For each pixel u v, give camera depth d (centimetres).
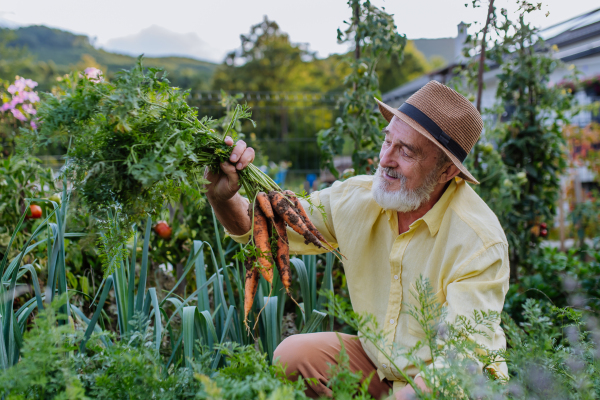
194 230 288
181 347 190
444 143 168
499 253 160
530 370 122
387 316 177
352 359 185
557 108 410
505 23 346
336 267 299
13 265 171
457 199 176
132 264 192
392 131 174
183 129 153
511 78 396
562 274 354
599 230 499
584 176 694
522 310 321
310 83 3122
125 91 134
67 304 166
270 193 169
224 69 3231
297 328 264
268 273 159
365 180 199
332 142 320
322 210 187
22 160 255
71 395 103
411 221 184
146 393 121
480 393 110
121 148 143
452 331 130
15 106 349
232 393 104
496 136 394
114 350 131
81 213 154
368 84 320
